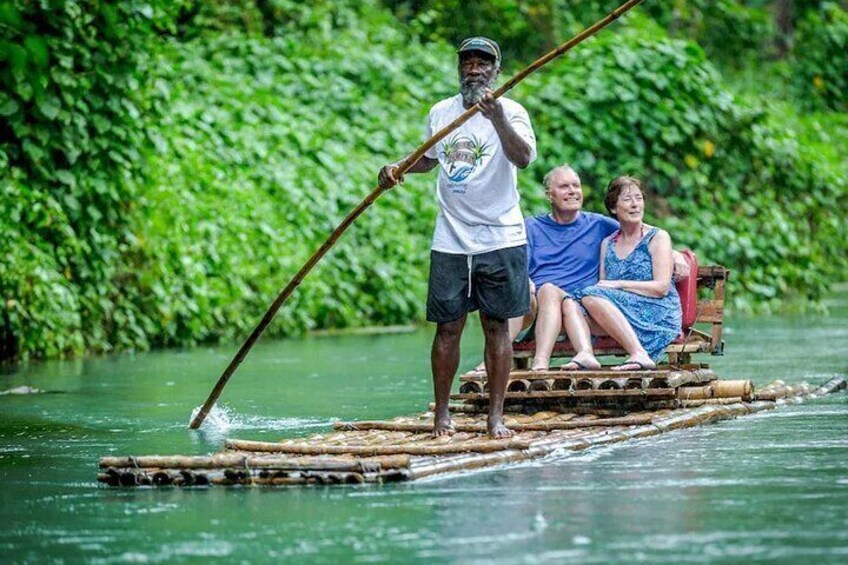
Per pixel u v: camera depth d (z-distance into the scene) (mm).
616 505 17281
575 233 26547
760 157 55000
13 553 15562
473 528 16188
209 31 57250
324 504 17688
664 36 57031
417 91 56750
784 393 27859
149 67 41625
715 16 81000
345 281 48219
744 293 53250
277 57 54969
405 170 21906
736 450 21328
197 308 42188
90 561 15156
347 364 36625
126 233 40594
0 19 37281
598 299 25641
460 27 68188
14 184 37312
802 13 91875
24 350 37406
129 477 19406
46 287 37250
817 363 34906
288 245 46375
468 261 22094
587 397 24953
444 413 22578
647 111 53594
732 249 52906
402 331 47594
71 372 34844
